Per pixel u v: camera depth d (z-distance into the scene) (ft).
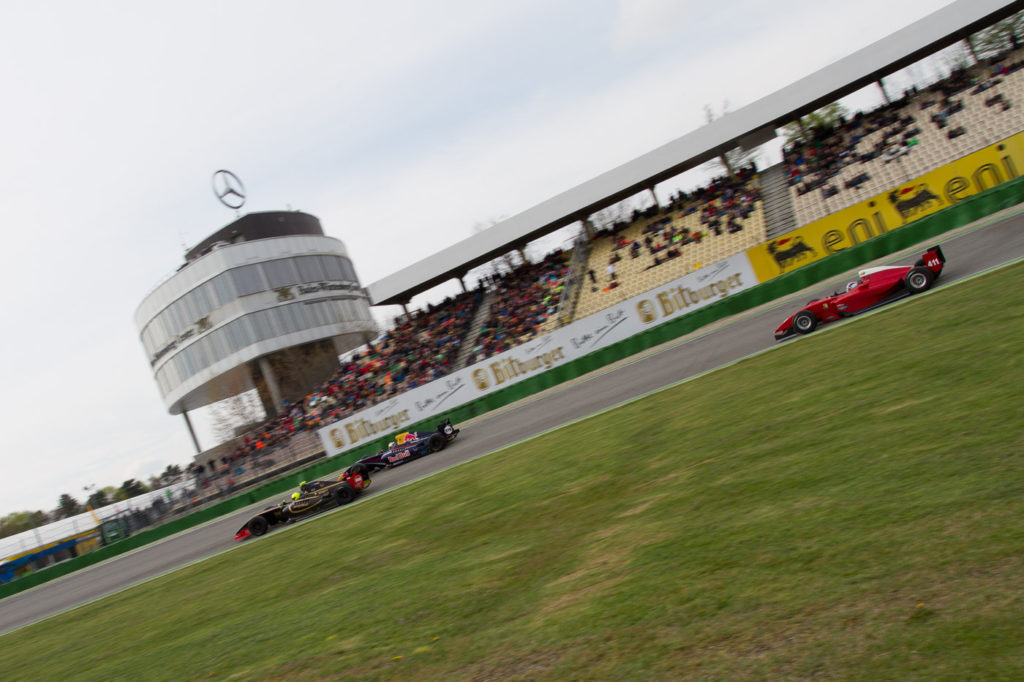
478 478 47.78
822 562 14.96
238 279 155.33
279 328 157.17
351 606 25.95
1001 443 17.84
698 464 28.14
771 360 48.26
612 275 122.31
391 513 46.80
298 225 175.83
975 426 19.83
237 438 166.81
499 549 27.02
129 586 62.59
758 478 22.93
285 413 150.51
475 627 19.08
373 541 38.58
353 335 173.99
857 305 55.01
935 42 109.81
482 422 89.25
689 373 59.52
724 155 126.31
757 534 17.93
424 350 135.03
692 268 112.16
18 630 58.08
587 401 68.49
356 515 52.60
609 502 27.99
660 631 14.58
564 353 102.63
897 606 12.27
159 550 88.99
